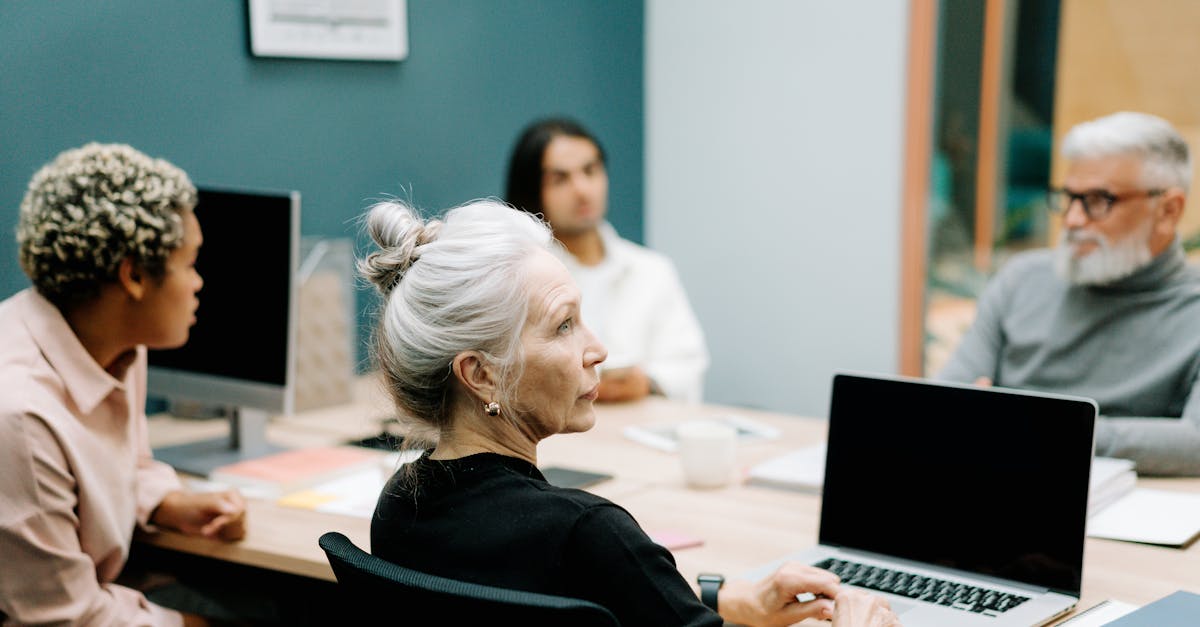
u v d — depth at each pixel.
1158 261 2.23
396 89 3.06
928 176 3.39
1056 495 1.50
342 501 1.96
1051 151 3.23
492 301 1.15
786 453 2.21
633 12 3.75
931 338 3.48
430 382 1.18
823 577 1.38
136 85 2.52
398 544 1.19
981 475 1.57
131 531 1.78
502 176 3.39
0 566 1.56
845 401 1.71
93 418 1.71
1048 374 2.38
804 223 3.60
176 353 2.29
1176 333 2.22
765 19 3.58
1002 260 3.35
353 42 2.92
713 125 3.73
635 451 2.26
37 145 2.38
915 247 3.41
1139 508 1.81
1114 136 2.18
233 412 2.25
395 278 1.22
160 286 1.70
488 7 3.27
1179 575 1.55
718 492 1.99
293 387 2.12
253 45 2.71
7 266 2.35
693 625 1.08
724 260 3.79
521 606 1.00
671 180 3.86
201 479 2.12
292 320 2.10
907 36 3.33
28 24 2.34
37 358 1.64
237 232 2.16
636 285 3.06
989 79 3.28
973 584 1.52
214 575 2.32
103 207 1.63
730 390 3.85
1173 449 1.96
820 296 3.60
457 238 1.18
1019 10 3.22
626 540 1.10
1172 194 2.19
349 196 2.98
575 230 2.95
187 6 2.59
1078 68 3.15
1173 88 3.01
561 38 3.51
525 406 1.19
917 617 1.41
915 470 1.63
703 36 3.71
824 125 3.52
